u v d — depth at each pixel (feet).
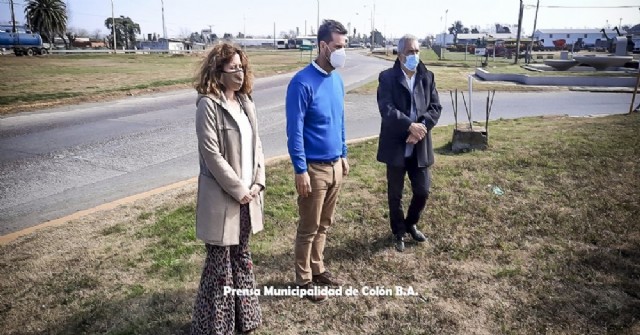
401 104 12.93
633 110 39.65
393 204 13.75
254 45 398.62
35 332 10.21
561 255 13.30
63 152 27.71
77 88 60.49
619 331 9.87
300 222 11.20
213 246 9.14
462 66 119.34
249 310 9.90
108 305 11.09
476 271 12.60
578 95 58.44
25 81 70.03
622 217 15.76
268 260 13.35
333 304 11.16
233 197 8.80
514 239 14.43
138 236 14.99
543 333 9.91
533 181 19.69
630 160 22.24
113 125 36.63
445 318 10.54
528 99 54.39
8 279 12.41
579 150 24.09
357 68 113.29
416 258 13.42
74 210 18.13
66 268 12.96
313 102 10.28
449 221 15.81
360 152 26.13
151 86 62.54
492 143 26.78
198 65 8.93
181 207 17.46
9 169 23.93
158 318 10.56
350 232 15.14
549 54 179.42
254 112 9.55
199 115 8.56
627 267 12.50
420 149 13.00
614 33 299.38
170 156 26.84
